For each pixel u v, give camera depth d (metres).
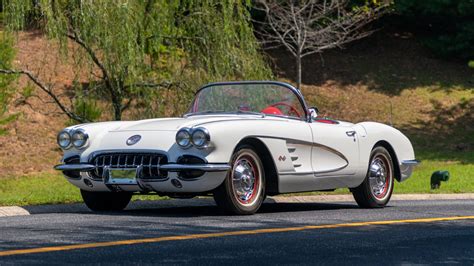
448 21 60.09
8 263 9.62
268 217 15.80
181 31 29.05
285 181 17.02
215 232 12.95
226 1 29.05
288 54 58.41
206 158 15.52
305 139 17.48
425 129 49.84
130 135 16.33
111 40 26.75
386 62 58.28
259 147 16.70
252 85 18.39
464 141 48.25
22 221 14.34
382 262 10.53
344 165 18.58
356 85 54.88
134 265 9.71
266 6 43.84
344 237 12.82
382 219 15.80
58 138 16.84
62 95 45.47
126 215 15.91
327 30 44.31
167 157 15.69
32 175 37.41
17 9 26.77
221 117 17.62
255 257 10.55
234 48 29.27
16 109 44.41
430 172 38.69
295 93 18.11
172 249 11.02
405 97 53.78
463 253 11.53
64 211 18.25
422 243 12.43
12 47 29.41
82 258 10.08
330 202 22.55
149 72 28.19
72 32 27.55
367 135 19.41
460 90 55.28
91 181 16.44
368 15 50.12
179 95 29.19
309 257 10.70
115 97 28.52
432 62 58.84
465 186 31.33
